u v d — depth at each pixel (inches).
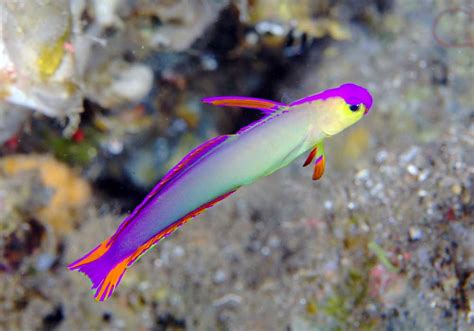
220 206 14.3
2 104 10.9
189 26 12.5
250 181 6.8
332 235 12.9
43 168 14.4
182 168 6.6
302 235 13.5
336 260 12.4
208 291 13.9
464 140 13.5
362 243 12.2
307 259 13.1
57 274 14.4
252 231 13.9
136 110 14.2
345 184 13.7
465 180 11.9
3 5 9.4
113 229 14.4
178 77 15.0
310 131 6.8
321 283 12.4
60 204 14.5
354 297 11.7
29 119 12.7
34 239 14.2
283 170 15.0
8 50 9.7
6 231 13.5
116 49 11.9
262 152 6.7
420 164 13.0
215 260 13.9
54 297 14.4
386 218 12.2
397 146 14.7
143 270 13.9
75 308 14.4
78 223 14.8
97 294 6.7
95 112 13.6
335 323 11.7
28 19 9.5
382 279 11.3
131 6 11.2
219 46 14.6
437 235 11.2
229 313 13.7
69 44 10.0
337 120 6.8
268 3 13.6
